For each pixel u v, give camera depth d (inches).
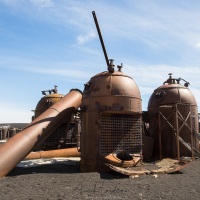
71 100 698.8
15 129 1530.5
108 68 580.7
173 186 394.0
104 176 470.0
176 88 778.8
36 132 574.9
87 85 590.2
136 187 385.7
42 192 358.0
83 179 441.4
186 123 733.3
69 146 855.1
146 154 753.6
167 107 730.2
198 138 756.6
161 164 565.0
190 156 748.0
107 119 562.9
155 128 783.1
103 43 585.9
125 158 556.4
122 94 557.9
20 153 526.6
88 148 556.1
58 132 851.4
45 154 744.3
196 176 479.8
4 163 491.5
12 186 394.3
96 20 591.2
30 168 576.7
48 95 939.3
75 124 849.5
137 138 580.7
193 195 348.5
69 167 600.4
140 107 586.6
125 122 574.9
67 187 384.8
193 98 788.6
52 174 491.5
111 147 553.6
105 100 553.6
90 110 565.3
